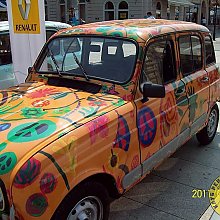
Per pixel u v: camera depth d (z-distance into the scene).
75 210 2.72
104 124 2.83
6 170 2.31
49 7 36.53
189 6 40.91
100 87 3.35
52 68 3.82
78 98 3.19
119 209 3.67
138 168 3.29
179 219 3.51
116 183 3.03
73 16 22.03
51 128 2.62
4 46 6.37
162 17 35.62
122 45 3.45
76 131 2.62
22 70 5.78
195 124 4.49
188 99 4.15
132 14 33.19
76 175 2.56
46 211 2.39
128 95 3.19
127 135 3.06
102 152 2.79
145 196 3.92
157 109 3.50
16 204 2.29
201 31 4.70
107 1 33.66
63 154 2.47
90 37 3.70
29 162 2.31
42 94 3.34
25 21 5.46
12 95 3.38
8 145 2.45
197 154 5.07
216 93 5.16
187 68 4.28
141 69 3.32
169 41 3.83
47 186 2.36
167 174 4.45
